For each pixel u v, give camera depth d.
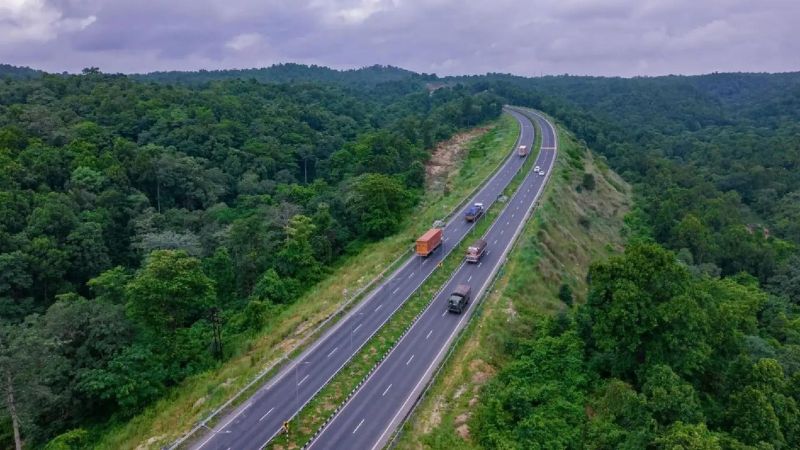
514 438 49.78
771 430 49.47
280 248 99.44
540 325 70.31
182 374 66.44
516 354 63.84
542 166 147.75
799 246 135.25
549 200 117.94
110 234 105.50
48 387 57.09
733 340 61.75
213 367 68.38
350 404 56.16
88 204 106.25
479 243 92.94
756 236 133.62
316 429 52.25
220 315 81.19
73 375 60.41
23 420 54.81
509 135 188.38
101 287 86.19
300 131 185.25
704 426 45.81
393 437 49.94
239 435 51.69
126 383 59.81
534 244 93.94
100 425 60.41
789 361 63.53
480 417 53.50
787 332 79.31
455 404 56.06
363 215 111.44
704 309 60.41
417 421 53.34
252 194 137.25
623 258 61.38
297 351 66.44
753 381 54.84
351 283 86.12
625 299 55.78
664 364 53.91
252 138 166.75
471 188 129.62
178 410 58.03
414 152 162.62
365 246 108.19
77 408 60.75
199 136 152.38
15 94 164.50
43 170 112.31
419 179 144.25
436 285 83.38
